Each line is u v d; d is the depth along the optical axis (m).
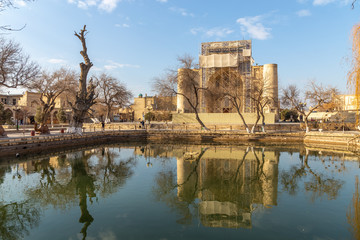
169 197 9.73
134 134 32.31
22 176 13.11
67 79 28.72
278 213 8.02
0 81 17.95
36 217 7.74
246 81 44.41
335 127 33.56
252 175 13.48
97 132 28.84
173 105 60.41
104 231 6.67
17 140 19.02
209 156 19.77
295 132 29.66
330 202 9.06
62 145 22.98
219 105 46.72
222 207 8.64
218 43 48.16
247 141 29.78
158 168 15.36
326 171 14.34
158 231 6.66
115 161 17.70
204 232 6.58
